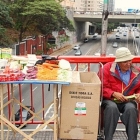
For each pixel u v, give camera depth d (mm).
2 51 3734
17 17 32125
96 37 74875
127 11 49781
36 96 17203
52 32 41625
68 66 3535
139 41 66625
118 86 3549
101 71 3578
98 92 3260
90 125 3332
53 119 3254
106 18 6008
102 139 3525
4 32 27594
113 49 50875
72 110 3299
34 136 4098
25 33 35125
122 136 4117
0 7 27797
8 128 3803
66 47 49688
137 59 4246
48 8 31297
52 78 3127
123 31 99125
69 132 3355
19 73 3117
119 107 3533
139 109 4199
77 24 61406
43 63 3500
